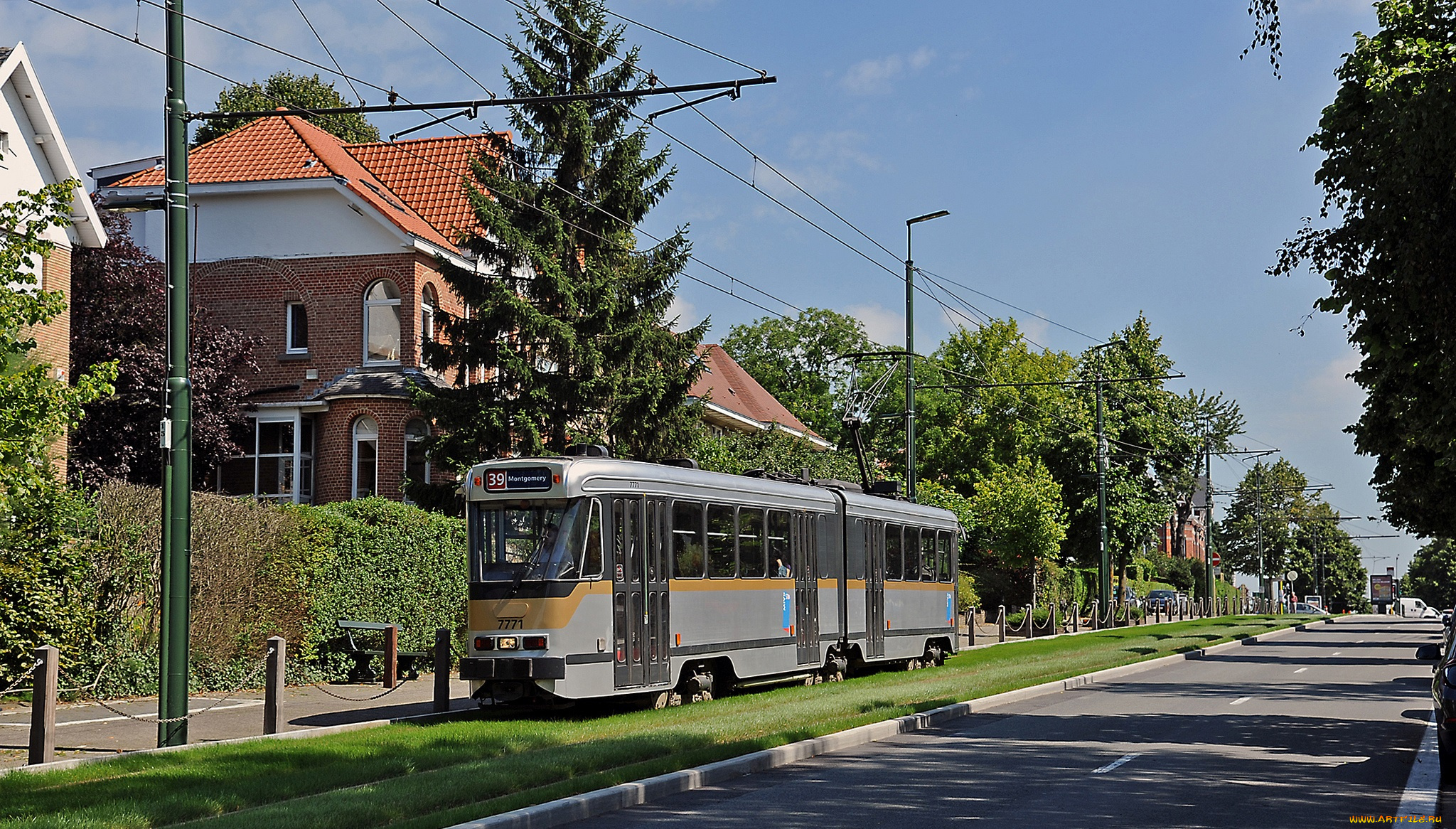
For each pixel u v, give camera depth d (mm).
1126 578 71500
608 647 17359
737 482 20906
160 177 33281
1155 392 61969
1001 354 59531
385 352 32906
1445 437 13453
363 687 20766
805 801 10828
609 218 29594
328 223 33281
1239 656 34406
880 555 26141
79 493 17734
